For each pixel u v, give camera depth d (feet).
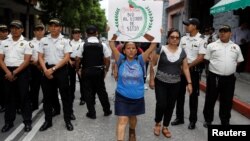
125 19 17.20
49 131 20.67
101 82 23.98
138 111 16.56
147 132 20.75
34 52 23.86
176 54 19.06
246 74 40.47
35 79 25.20
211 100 21.01
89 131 20.76
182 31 73.26
